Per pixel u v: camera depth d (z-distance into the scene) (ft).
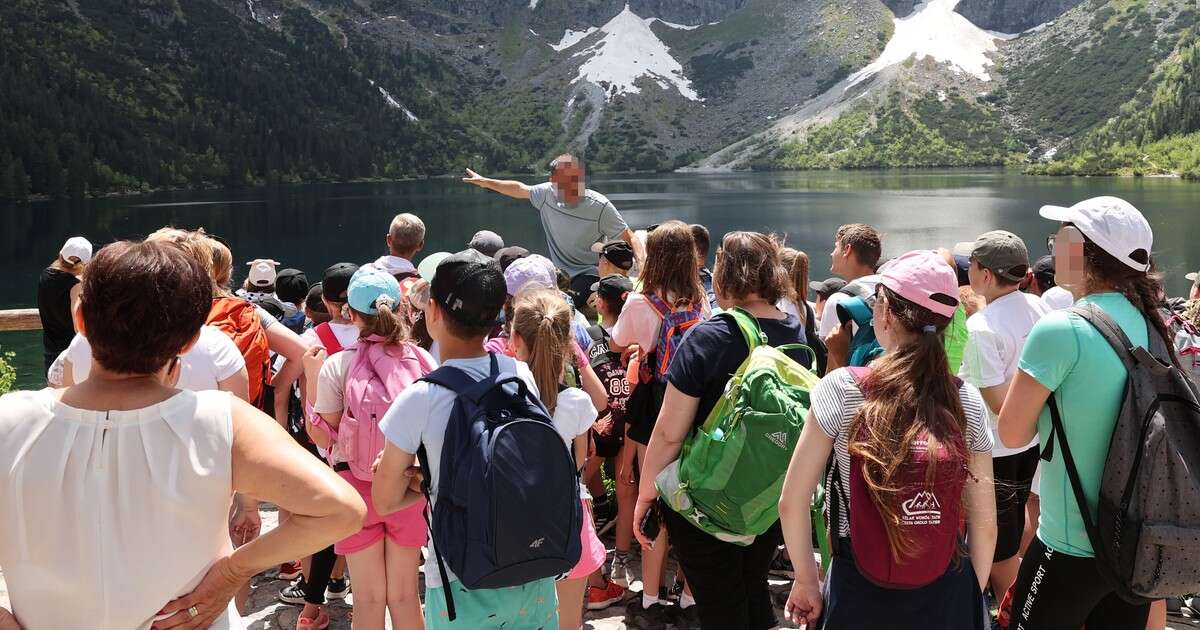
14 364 89.71
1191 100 581.94
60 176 421.18
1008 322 12.39
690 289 13.17
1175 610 13.91
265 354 11.87
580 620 11.94
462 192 473.67
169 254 5.86
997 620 11.97
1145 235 9.19
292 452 5.82
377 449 10.77
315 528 5.69
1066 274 9.59
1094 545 8.79
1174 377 8.64
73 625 5.59
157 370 5.86
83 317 5.69
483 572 8.37
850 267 16.40
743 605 10.87
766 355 9.83
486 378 8.93
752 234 11.16
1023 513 13.24
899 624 7.99
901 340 8.28
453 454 8.54
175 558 5.65
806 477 8.36
